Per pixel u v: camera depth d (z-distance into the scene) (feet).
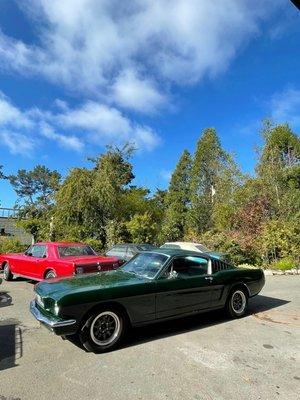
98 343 17.16
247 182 78.33
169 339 19.22
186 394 13.03
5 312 24.85
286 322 22.88
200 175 112.88
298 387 13.71
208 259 22.94
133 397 12.78
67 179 71.46
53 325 16.33
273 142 85.20
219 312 25.14
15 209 97.55
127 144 79.25
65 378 14.32
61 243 34.45
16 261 37.99
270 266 54.34
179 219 97.04
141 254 23.20
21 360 16.17
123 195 80.48
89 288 17.75
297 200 68.90
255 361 16.28
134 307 18.47
